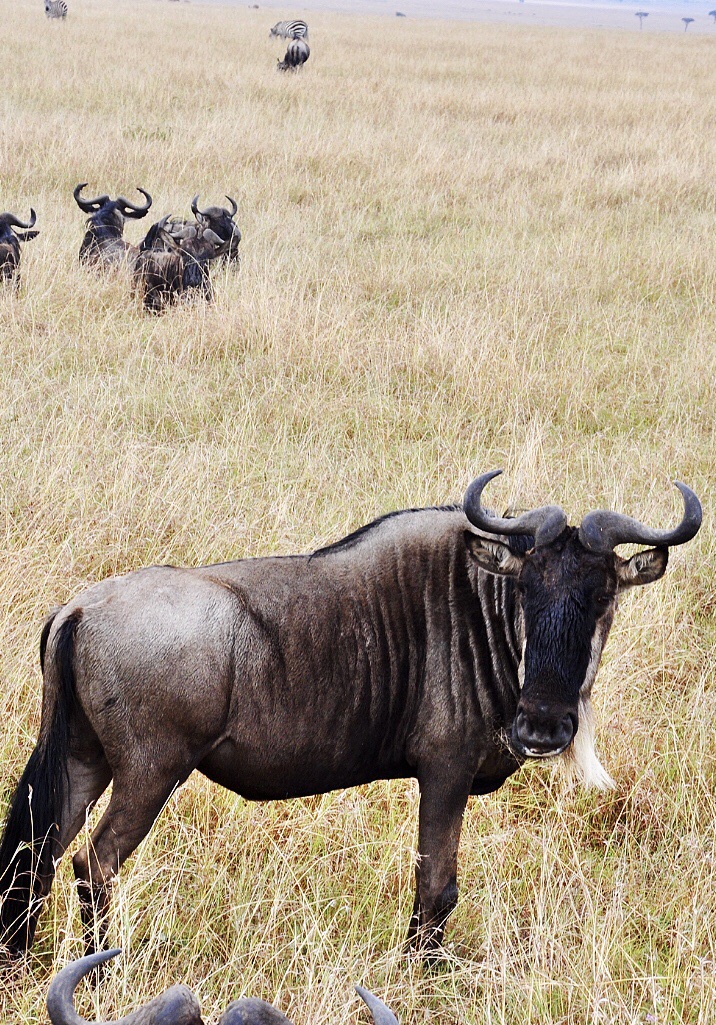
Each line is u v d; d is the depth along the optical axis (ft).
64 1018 27.37
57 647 45.52
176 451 91.35
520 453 92.12
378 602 48.60
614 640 69.77
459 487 85.76
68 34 378.94
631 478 92.38
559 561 44.75
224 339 116.78
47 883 46.09
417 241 161.38
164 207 170.30
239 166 195.42
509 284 139.23
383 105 270.05
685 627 74.59
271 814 54.90
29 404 97.55
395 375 111.96
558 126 257.34
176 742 45.80
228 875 52.19
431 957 49.34
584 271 147.84
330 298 130.31
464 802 49.80
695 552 82.43
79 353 112.16
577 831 58.13
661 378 115.24
